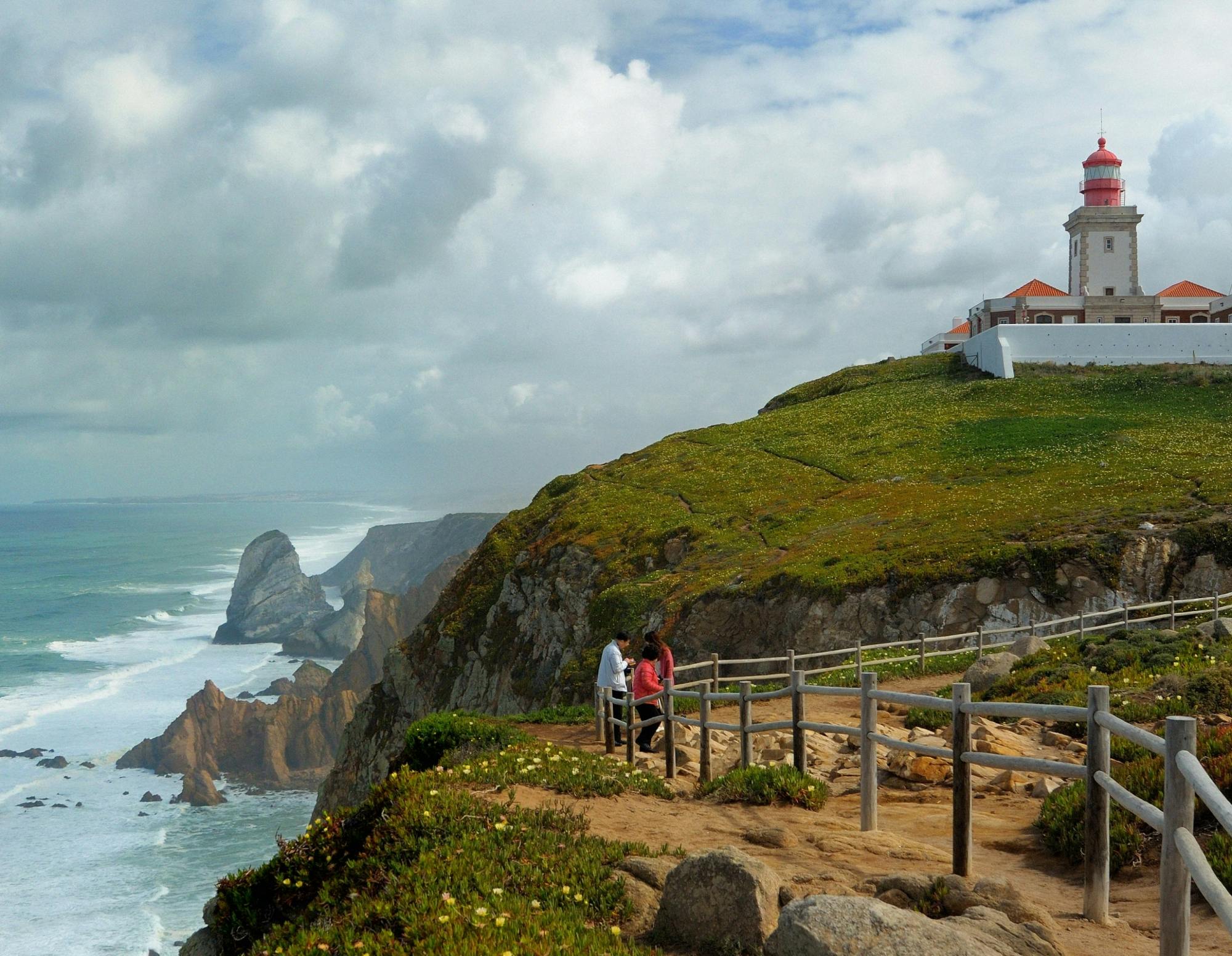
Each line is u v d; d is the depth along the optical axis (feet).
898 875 27.68
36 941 147.54
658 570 185.57
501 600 212.02
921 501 189.16
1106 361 297.33
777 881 25.86
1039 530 157.69
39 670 383.04
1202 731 44.98
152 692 337.11
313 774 249.55
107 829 203.00
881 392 307.99
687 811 41.88
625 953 24.11
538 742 63.26
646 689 63.05
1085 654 79.25
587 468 290.76
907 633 145.48
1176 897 21.21
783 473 230.68
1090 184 367.45
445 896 27.12
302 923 32.42
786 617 152.35
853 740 60.75
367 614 369.91
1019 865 34.14
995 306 346.13
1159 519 154.40
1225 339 293.84
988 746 53.21
